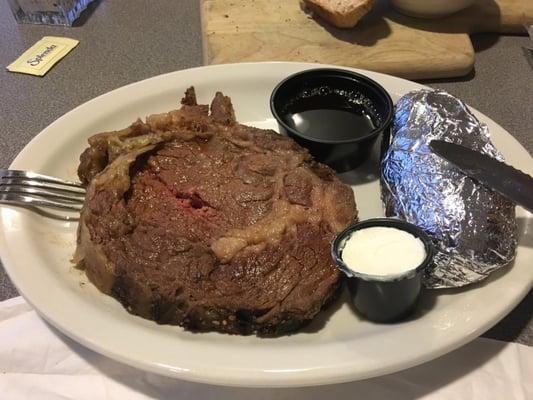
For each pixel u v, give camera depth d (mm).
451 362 289
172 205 335
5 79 499
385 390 280
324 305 302
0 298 328
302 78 413
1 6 601
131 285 294
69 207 354
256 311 287
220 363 261
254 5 550
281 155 356
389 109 379
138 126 370
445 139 331
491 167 310
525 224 327
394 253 286
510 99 471
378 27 522
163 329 298
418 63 483
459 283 296
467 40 504
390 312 291
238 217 325
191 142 368
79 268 329
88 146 398
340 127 394
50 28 566
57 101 474
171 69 512
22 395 279
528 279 298
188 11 596
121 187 335
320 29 521
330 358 264
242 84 443
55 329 303
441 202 298
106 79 499
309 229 318
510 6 540
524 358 289
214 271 302
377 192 384
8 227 331
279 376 258
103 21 578
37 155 378
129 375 286
